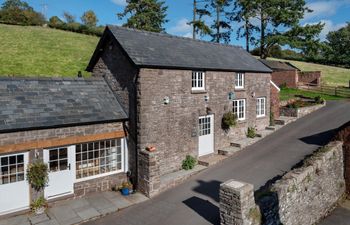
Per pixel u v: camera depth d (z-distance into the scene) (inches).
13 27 1870.1
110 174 502.6
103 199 463.5
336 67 2460.6
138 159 493.0
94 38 1967.3
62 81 506.3
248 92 745.6
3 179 401.1
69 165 455.2
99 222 398.3
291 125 852.0
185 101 567.2
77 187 463.5
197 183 511.2
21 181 410.0
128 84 513.0
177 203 444.1
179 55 585.6
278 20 1501.0
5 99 422.9
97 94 522.9
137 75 490.3
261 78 796.6
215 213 407.5
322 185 519.2
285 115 946.1
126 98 518.9
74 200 456.8
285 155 611.8
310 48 1457.9
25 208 413.4
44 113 434.3
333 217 522.6
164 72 522.6
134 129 503.8
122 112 515.8
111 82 552.7
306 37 1478.8
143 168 481.1
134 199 465.1
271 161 585.0
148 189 470.9
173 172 545.6
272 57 2746.1
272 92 883.4
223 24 1747.0
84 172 482.0
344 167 608.7
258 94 788.0
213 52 708.7
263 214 366.0
